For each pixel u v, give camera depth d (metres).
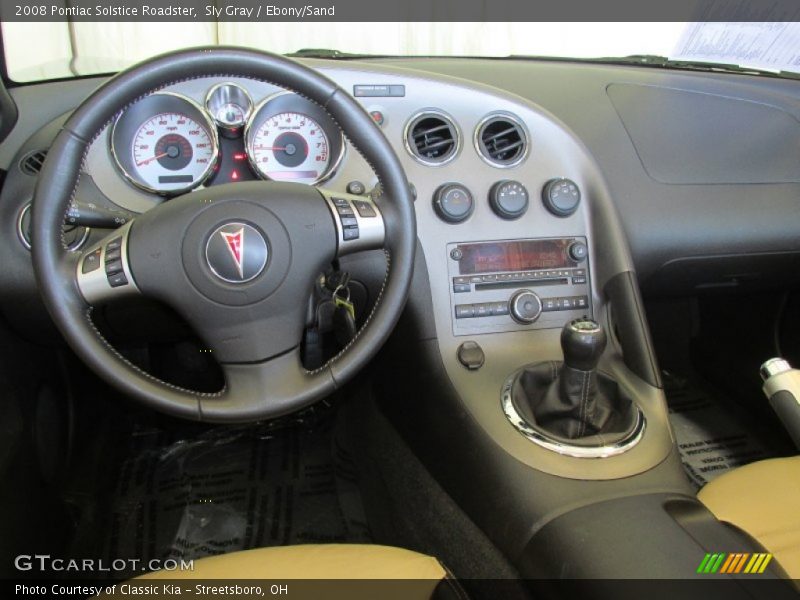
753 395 1.54
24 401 1.03
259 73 0.72
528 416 0.88
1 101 0.90
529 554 0.75
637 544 0.68
